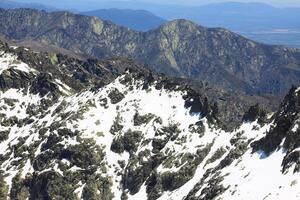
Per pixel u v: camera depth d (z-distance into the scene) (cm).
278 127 18225
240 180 17488
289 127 17975
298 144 16325
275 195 14412
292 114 18438
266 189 15288
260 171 17012
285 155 16600
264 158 17950
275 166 16538
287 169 15438
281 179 15162
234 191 16825
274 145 18050
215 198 17425
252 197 15400
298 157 15312
